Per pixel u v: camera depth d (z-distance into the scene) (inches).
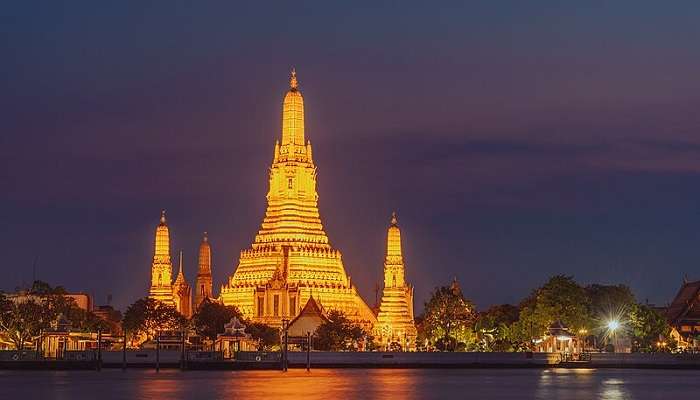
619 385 7352.4
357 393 6446.9
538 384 7416.3
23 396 6161.4
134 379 7716.5
